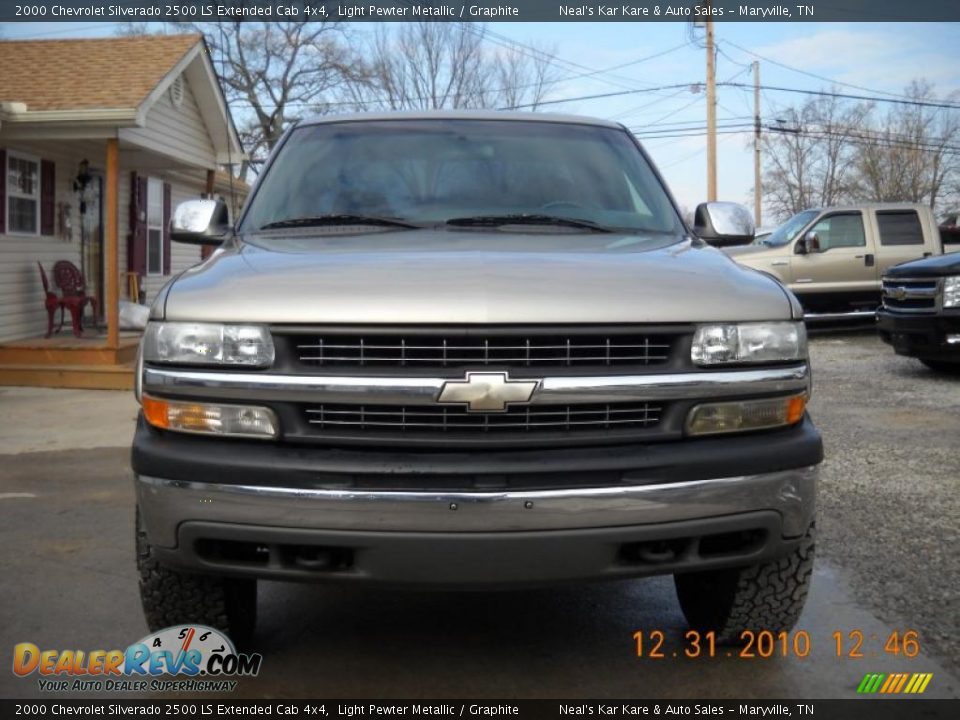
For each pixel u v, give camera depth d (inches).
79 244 551.2
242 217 157.8
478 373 109.8
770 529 116.3
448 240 138.6
